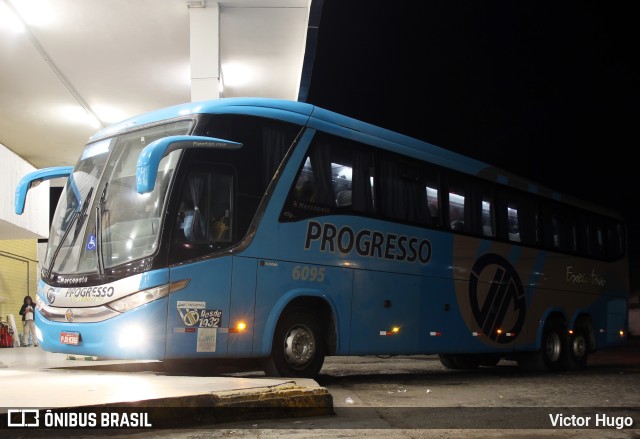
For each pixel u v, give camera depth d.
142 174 7.91
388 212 11.17
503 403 8.59
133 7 13.55
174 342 8.30
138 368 11.77
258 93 18.28
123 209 8.86
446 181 12.52
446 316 12.02
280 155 9.63
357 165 10.80
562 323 14.99
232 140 9.13
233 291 8.84
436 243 12.00
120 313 8.27
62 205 9.71
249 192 9.20
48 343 8.91
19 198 10.12
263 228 9.26
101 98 18.23
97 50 15.31
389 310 10.91
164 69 16.42
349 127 10.80
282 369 9.41
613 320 16.62
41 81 16.98
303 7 13.81
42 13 13.65
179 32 14.59
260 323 9.09
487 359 15.34
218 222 8.85
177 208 8.53
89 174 9.58
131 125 9.60
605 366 17.20
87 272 8.73
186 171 8.67
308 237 9.79
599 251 16.53
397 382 11.30
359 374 13.09
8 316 24.83
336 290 10.10
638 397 9.42
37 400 6.02
